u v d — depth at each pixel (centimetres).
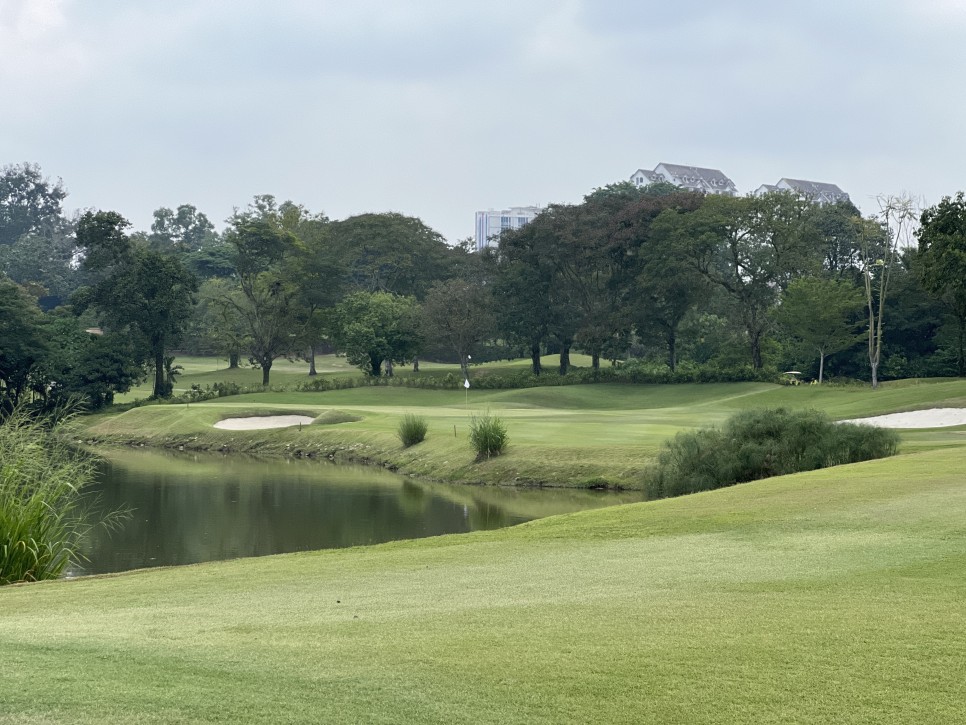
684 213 8825
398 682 783
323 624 1015
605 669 811
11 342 7669
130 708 717
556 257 9062
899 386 6975
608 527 1770
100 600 1293
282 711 714
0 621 1114
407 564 1506
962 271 5828
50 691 755
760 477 2783
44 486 1823
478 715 709
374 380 8831
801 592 1102
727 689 760
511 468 3916
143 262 8938
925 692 750
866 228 7938
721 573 1243
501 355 12825
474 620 1005
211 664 838
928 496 1752
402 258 11906
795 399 6688
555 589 1188
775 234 8244
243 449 5712
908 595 1066
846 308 7962
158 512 3331
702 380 8294
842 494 1856
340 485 3972
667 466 2959
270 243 9888
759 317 8619
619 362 11400
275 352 10138
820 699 738
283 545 2745
